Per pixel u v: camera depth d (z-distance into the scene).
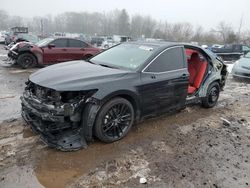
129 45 5.57
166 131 5.10
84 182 3.44
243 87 9.79
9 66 11.81
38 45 11.92
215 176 3.76
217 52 21.50
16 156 3.87
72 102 3.94
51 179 3.45
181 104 5.60
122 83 4.36
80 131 4.14
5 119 5.17
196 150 4.46
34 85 4.32
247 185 3.63
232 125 5.75
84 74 4.30
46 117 3.86
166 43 5.45
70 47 12.21
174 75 5.21
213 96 6.72
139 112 4.76
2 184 3.29
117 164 3.86
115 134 4.46
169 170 3.81
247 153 4.52
